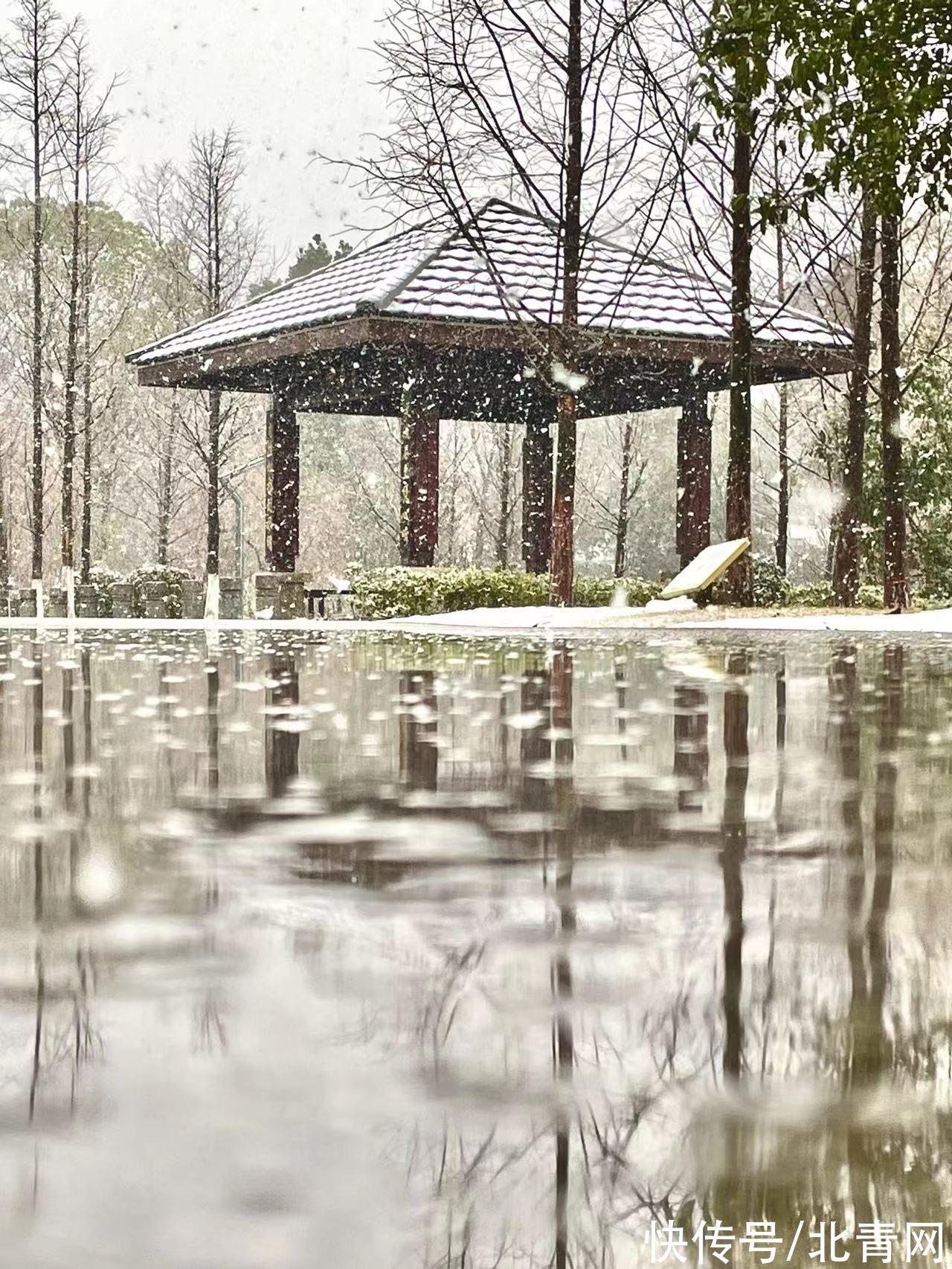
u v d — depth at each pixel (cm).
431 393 3161
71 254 4362
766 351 3105
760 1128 228
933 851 491
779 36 1772
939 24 1775
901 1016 291
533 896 415
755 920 385
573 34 2881
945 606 3344
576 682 1295
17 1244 187
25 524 7056
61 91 4050
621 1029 282
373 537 7700
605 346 3048
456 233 3216
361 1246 188
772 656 1728
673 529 7925
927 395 3619
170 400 5603
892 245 2786
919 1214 196
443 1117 233
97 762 738
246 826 543
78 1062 259
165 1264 182
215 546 4084
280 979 320
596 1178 209
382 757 757
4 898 411
